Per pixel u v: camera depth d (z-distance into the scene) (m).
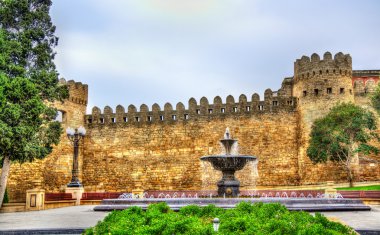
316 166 48.78
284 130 52.41
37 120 32.22
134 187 55.84
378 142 50.53
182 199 24.91
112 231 11.90
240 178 52.88
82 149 58.38
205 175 53.66
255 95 53.88
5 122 29.56
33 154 32.41
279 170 51.78
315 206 24.44
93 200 38.16
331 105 49.31
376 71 64.75
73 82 57.41
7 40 34.12
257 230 11.78
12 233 16.67
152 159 55.84
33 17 37.19
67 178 55.16
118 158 57.12
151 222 13.11
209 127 54.62
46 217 23.69
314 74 50.50
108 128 58.16
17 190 48.31
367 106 52.03
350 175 44.75
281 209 15.94
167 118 56.22
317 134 46.88
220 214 15.44
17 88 30.17
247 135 53.34
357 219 20.56
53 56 38.59
